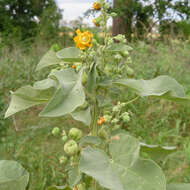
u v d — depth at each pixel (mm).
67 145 337
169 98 327
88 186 423
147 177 251
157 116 1248
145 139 1094
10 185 354
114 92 370
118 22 1866
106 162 260
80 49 352
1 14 4961
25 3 5172
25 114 1312
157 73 1385
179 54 1613
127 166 258
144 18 2525
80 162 247
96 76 330
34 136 1066
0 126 1088
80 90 254
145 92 317
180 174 871
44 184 819
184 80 1445
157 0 2500
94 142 334
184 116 1299
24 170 375
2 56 1634
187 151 895
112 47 361
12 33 4391
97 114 368
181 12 2801
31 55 1919
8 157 898
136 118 1170
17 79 1374
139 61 1459
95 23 375
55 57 393
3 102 1152
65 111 244
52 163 961
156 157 422
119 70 369
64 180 895
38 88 313
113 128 385
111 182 232
